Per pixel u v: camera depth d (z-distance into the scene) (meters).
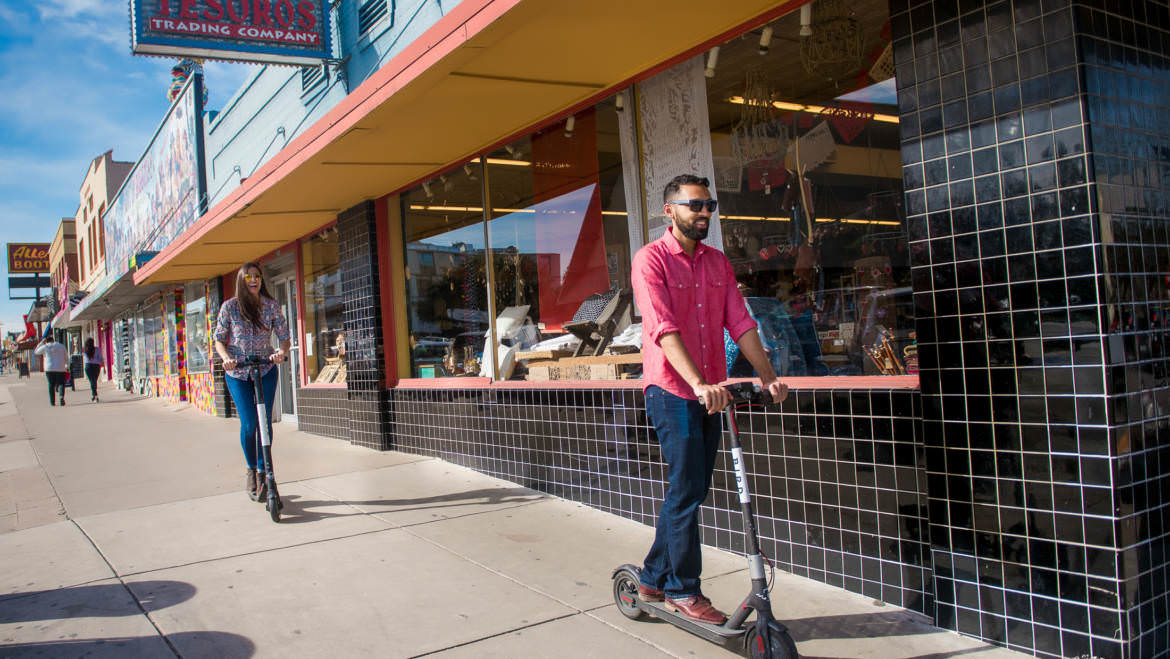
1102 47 2.88
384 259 8.19
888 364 3.74
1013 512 3.01
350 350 8.67
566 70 4.84
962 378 3.13
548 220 5.94
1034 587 2.96
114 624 3.67
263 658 3.28
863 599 3.68
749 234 4.46
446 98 5.11
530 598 3.88
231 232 9.31
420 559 4.53
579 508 5.48
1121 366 2.78
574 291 5.71
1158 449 2.89
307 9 7.93
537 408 5.96
